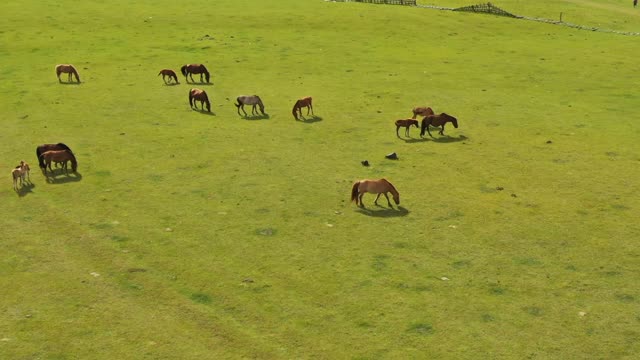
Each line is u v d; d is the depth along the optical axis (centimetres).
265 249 1886
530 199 2256
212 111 3262
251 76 3950
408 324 1537
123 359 1408
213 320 1552
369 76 4003
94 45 4662
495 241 1944
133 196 2255
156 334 1498
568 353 1434
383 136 2927
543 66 4359
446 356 1423
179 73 4003
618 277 1745
